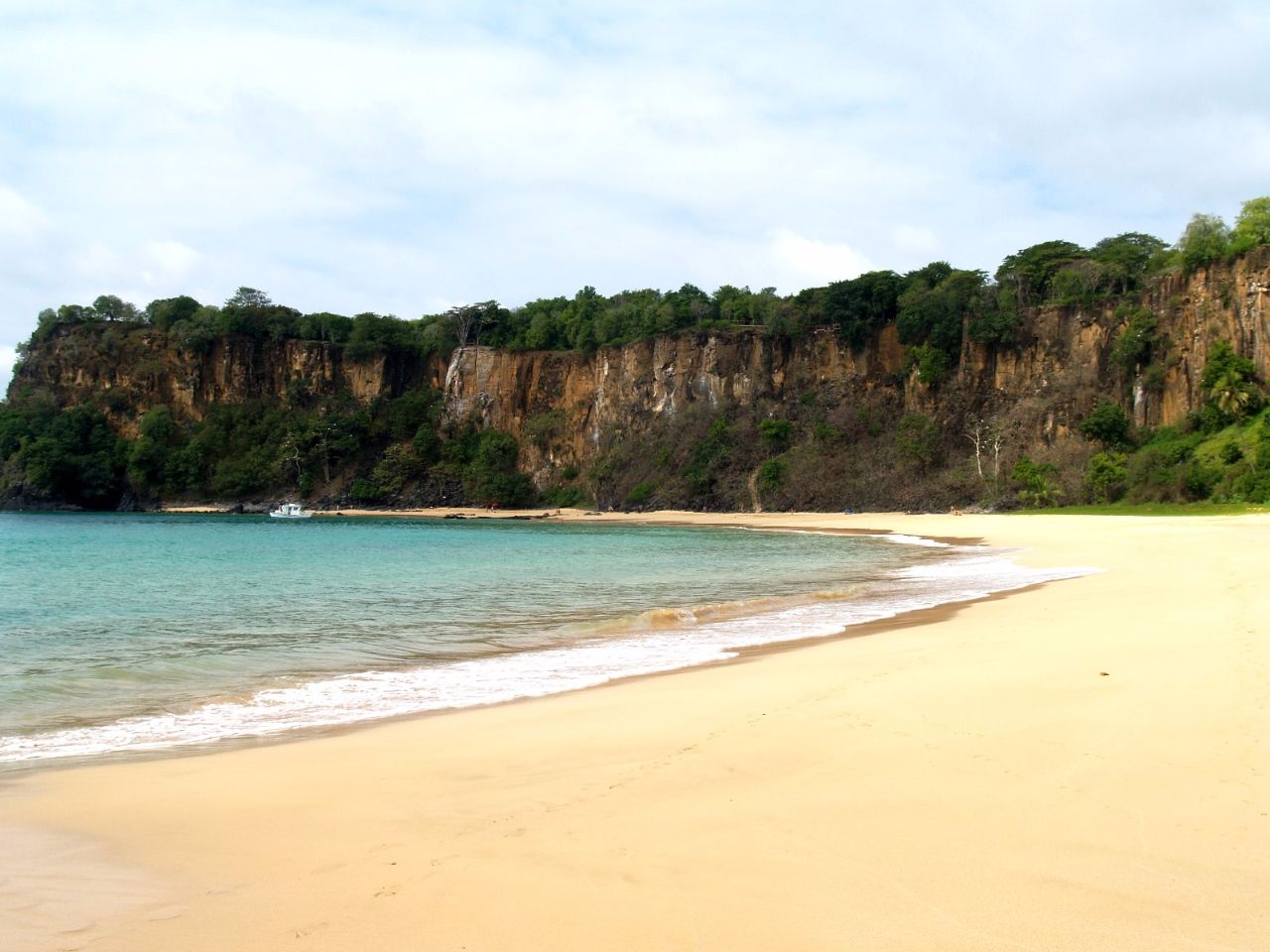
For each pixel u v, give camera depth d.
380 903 5.66
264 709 12.69
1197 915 5.11
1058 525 62.88
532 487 133.50
